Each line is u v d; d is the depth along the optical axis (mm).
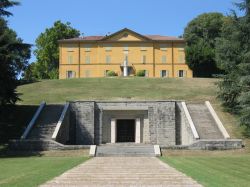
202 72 94312
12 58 33969
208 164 24719
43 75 105125
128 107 43625
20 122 41188
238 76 38312
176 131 43219
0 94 35125
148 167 22953
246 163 25469
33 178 17797
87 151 33938
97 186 15641
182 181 16953
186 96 49500
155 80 61656
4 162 26859
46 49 105500
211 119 41625
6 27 35750
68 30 108375
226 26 39969
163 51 98000
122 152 33281
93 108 43312
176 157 30906
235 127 39844
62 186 15617
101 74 97500
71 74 98062
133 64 97750
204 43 98250
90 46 98312
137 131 44125
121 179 17672
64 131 41031
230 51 39656
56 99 48719
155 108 43438
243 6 38750
